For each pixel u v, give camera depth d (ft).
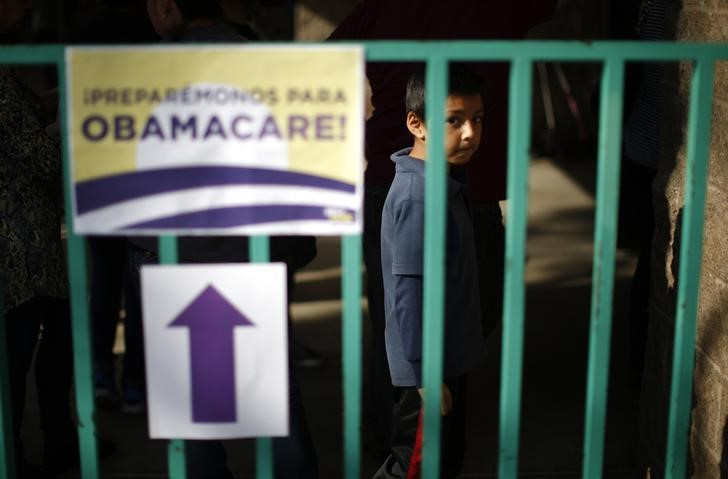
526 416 14.49
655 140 13.65
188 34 10.34
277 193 6.98
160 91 6.82
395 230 9.48
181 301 7.20
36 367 12.30
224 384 7.38
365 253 12.57
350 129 6.88
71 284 7.27
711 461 9.96
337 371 16.02
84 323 7.38
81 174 6.94
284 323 7.28
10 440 7.93
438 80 6.94
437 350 7.40
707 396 10.04
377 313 12.59
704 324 10.09
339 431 13.97
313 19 26.84
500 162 12.05
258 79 6.79
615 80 7.04
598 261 7.33
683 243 7.53
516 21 12.24
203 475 10.34
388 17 12.30
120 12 13.82
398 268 9.42
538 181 28.89
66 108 6.85
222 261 9.77
